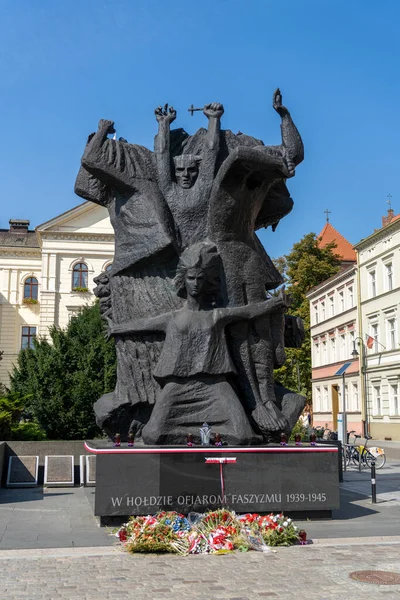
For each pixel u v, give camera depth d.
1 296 57.75
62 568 6.37
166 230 10.46
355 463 20.52
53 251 51.44
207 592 5.54
